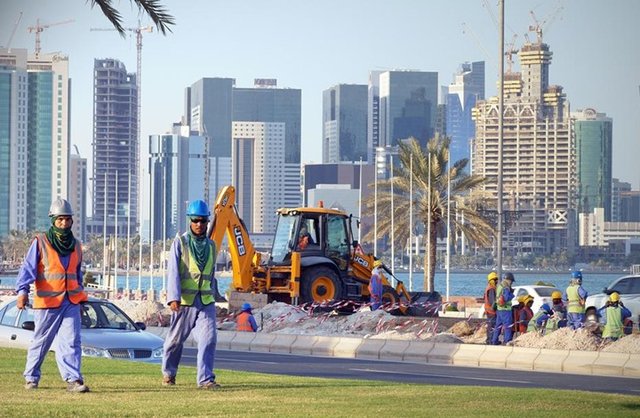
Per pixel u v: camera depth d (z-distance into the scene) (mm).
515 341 69562
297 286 95500
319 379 38000
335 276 96938
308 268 96500
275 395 32188
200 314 33938
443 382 46312
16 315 50281
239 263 97125
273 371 50781
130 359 47156
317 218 97938
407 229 181375
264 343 72438
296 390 33656
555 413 29219
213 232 95750
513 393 33719
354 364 57281
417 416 28109
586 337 67000
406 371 53031
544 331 72000
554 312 73188
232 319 91500
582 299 72000
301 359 61156
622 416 28938
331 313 91188
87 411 28156
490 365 61500
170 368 34562
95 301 50906
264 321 88500
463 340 76875
